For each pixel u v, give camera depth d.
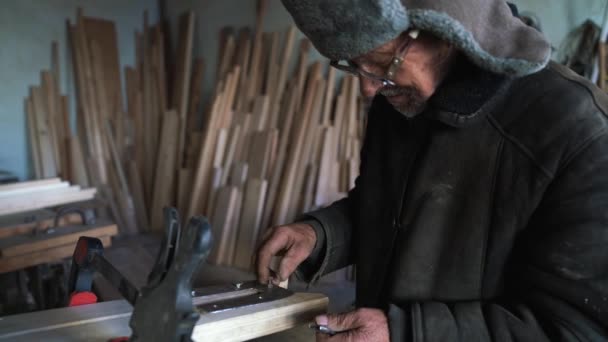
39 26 3.24
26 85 3.25
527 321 0.65
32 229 1.49
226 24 3.39
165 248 0.53
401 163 0.88
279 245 0.89
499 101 0.72
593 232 0.61
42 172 3.30
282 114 3.03
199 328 0.66
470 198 0.76
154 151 3.58
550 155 0.67
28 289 1.85
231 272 2.91
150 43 3.70
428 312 0.69
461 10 0.54
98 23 3.44
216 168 3.09
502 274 0.75
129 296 0.59
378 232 0.93
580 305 0.62
